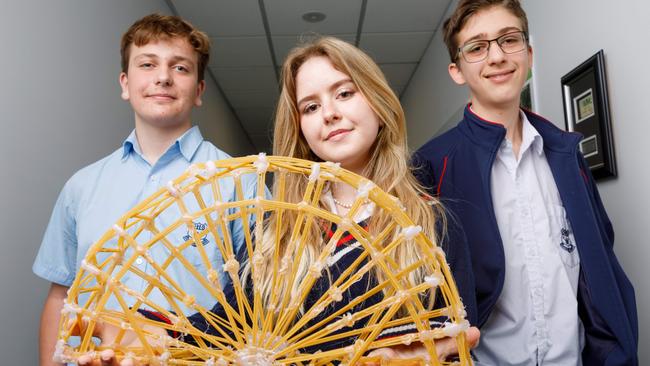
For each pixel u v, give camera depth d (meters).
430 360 0.54
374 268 0.69
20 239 1.34
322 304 0.54
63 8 1.67
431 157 1.08
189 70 1.16
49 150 1.53
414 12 2.82
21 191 1.36
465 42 1.10
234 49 3.27
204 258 0.54
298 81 0.83
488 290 0.94
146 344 0.53
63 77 1.65
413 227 0.50
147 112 1.11
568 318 0.98
